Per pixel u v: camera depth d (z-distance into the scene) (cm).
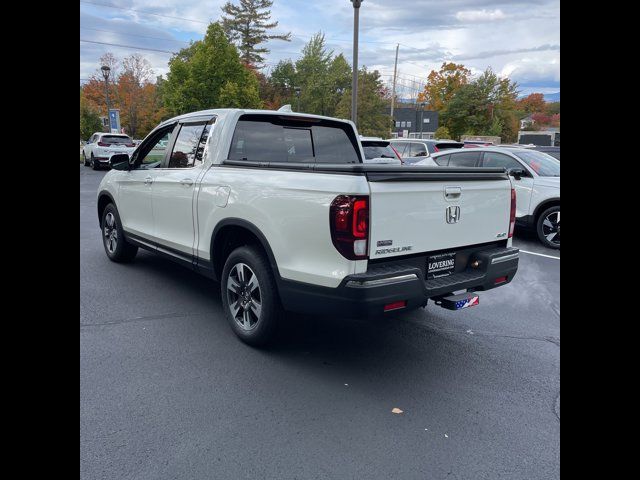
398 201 346
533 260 785
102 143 2358
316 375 375
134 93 4872
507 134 6234
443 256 388
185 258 495
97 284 577
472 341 453
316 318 500
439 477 265
